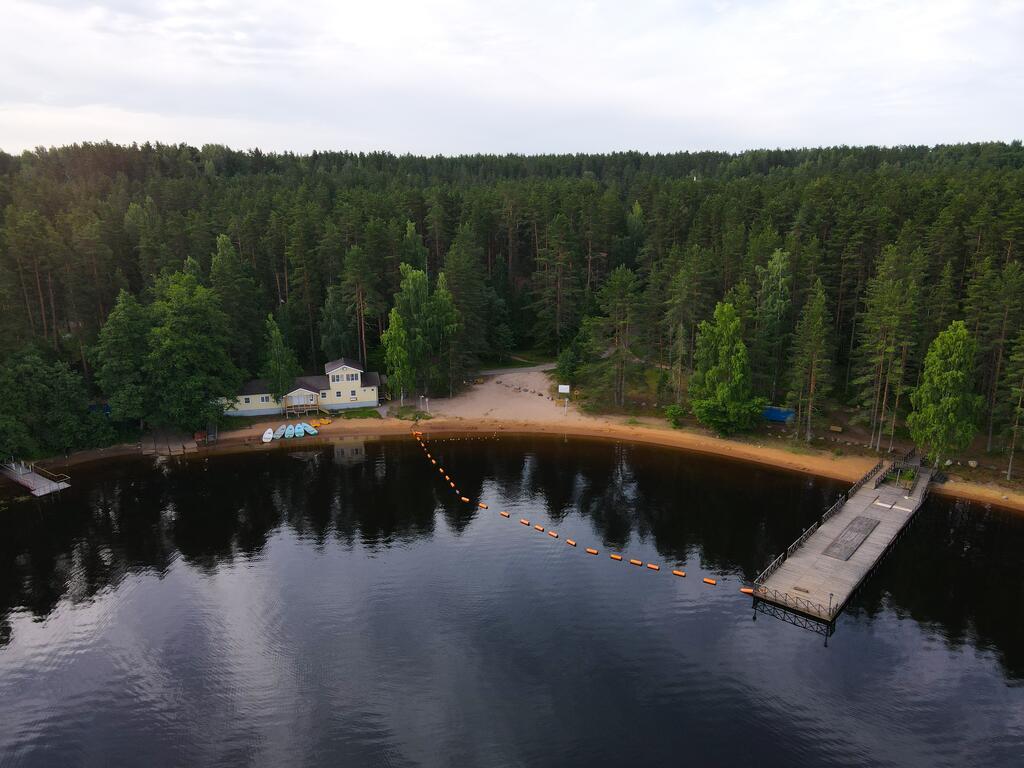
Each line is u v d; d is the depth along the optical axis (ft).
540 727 120.98
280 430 286.05
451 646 144.56
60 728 123.13
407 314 315.37
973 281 240.53
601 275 415.64
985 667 136.36
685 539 192.44
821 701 127.03
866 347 244.63
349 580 171.63
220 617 156.25
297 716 125.08
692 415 297.94
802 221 335.06
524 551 186.50
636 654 141.18
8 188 450.71
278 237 358.23
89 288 290.15
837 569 169.37
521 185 547.49
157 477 243.19
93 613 158.30
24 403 239.71
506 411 311.27
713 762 112.57
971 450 242.58
